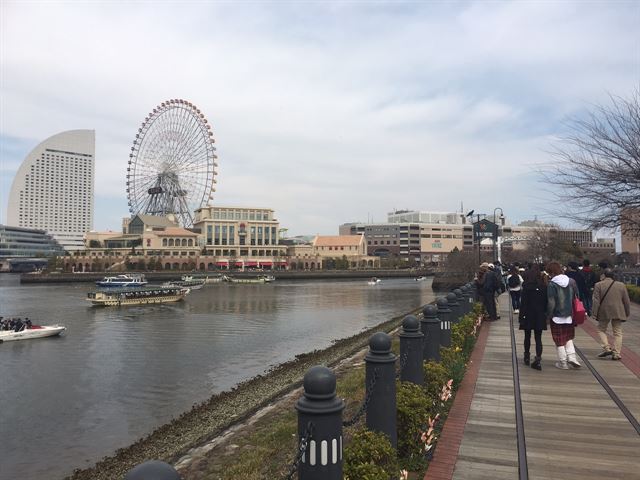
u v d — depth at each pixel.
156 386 24.03
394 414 5.76
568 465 6.00
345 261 173.38
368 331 38.72
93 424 18.52
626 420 7.60
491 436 7.04
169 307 65.00
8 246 199.12
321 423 4.08
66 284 118.44
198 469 8.77
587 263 19.41
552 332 11.14
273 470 7.84
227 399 19.33
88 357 31.70
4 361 30.69
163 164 136.50
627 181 16.86
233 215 169.00
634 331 15.91
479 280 20.55
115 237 159.75
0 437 17.14
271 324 47.50
